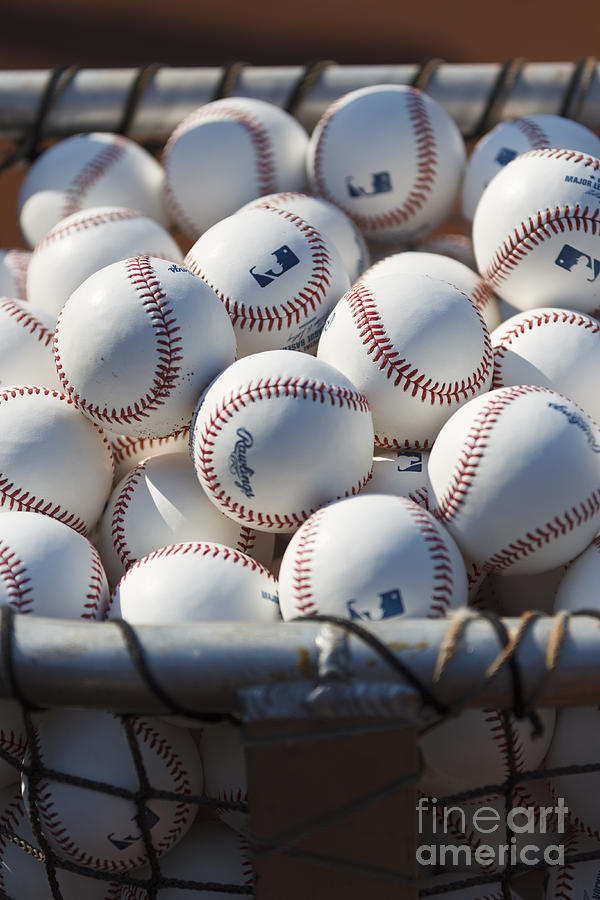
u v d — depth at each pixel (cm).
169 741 235
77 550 236
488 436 234
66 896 237
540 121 255
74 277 248
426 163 253
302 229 244
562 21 493
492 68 265
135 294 238
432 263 247
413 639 226
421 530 233
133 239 249
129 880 234
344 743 226
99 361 237
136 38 491
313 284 243
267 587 236
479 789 231
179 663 226
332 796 227
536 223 244
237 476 236
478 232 247
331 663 225
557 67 264
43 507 239
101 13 511
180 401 238
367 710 226
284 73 265
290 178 257
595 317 246
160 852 236
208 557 235
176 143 257
